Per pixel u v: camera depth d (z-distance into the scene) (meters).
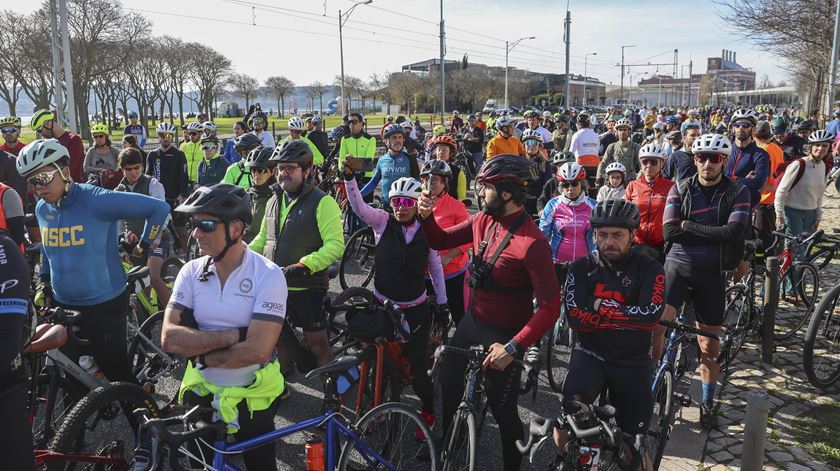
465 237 3.43
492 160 2.96
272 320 2.31
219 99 65.62
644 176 5.04
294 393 4.46
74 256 3.26
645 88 132.00
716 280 3.95
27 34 31.34
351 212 8.81
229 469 2.41
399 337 3.58
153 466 2.16
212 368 2.39
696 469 3.52
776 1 18.02
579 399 2.69
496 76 69.69
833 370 4.51
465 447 2.98
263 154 4.56
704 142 3.90
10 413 2.19
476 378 2.96
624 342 2.80
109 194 3.33
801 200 6.27
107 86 44.16
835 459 3.57
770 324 4.92
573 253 4.89
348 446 2.81
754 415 2.87
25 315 2.15
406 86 62.72
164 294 4.08
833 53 17.06
